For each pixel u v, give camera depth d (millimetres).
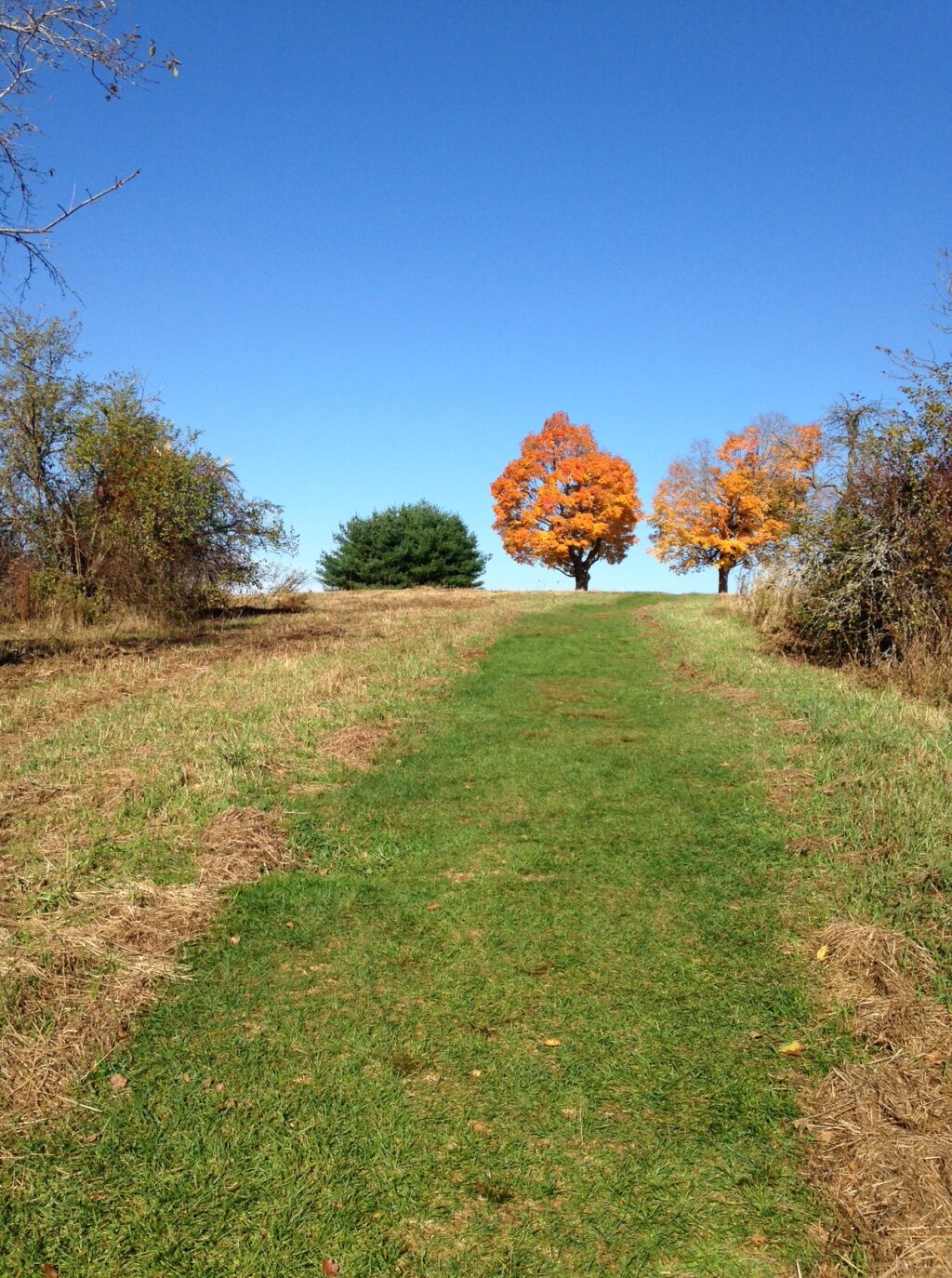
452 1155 3033
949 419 11109
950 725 7969
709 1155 3027
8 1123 3109
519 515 41938
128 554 17344
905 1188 2807
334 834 5840
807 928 4473
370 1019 3789
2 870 4992
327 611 21578
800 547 12844
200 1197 2848
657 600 26531
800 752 7273
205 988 4008
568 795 6605
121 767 6816
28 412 16641
